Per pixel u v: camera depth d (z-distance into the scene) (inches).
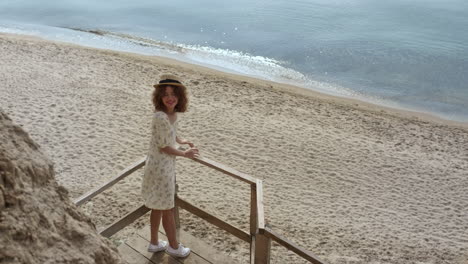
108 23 1152.8
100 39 1007.6
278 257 299.9
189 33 1104.2
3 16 1160.8
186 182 399.2
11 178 97.7
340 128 570.6
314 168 462.3
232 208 360.8
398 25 1214.9
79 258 101.4
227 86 681.0
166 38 1056.8
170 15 1263.5
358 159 491.2
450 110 730.2
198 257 190.5
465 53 1003.3
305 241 330.6
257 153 480.1
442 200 426.6
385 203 411.8
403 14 1320.1
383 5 1419.8
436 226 380.8
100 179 390.9
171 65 792.3
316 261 153.5
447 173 479.8
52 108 530.9
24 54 720.3
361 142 535.2
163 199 177.2
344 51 1002.1
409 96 786.2
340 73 890.1
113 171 409.1
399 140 554.9
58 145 449.7
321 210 386.0
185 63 857.5
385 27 1193.4
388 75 885.2
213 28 1149.7
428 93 805.9
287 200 397.7
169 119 173.8
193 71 766.5
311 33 1127.0
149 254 188.9
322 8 1374.3
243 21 1219.2
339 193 420.5
